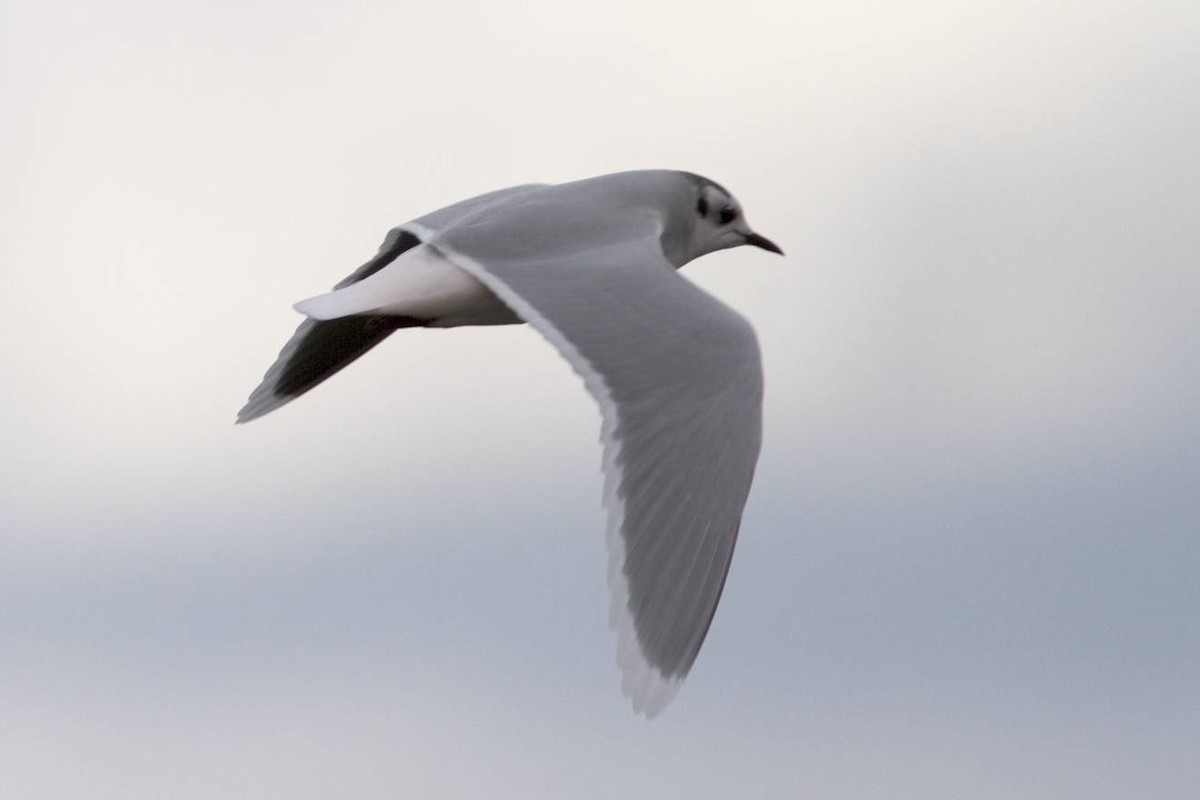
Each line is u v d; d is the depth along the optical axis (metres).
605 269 12.17
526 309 11.87
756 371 11.45
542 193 13.35
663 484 11.11
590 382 11.39
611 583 10.89
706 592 11.08
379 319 13.44
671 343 11.48
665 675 10.92
